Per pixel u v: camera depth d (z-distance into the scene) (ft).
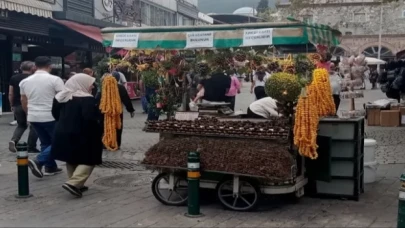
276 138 20.20
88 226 19.11
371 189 24.53
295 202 22.30
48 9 59.06
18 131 34.04
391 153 34.22
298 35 20.22
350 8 184.65
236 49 23.59
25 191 23.40
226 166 20.13
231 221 19.56
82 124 23.31
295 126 19.69
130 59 25.76
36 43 64.28
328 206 21.62
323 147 21.91
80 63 74.23
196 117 23.30
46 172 28.07
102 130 23.90
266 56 23.07
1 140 40.68
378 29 189.98
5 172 28.89
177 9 115.75
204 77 26.99
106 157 33.63
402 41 189.88
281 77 20.63
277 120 21.50
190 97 28.07
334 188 22.74
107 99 23.43
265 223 19.27
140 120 56.03
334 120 22.30
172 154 21.31
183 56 25.14
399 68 55.62
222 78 29.60
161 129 22.18
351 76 40.57
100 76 28.22
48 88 27.30
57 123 23.91
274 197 23.13
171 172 21.88
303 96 19.49
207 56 24.36
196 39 22.34
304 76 20.84
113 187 25.48
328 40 22.33
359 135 22.54
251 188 20.75
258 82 31.32
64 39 68.85
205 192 23.50
